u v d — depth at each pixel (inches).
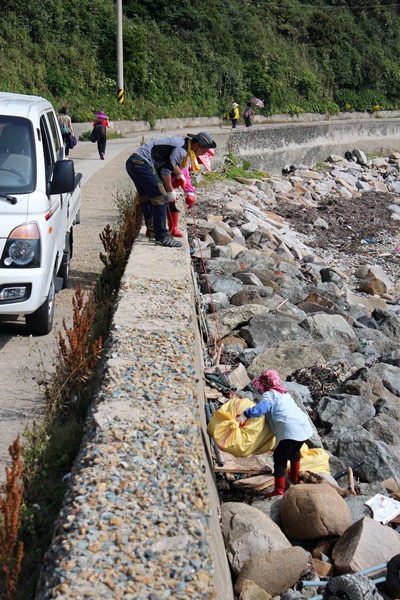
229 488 245.9
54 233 314.5
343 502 225.5
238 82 1972.2
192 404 201.9
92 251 464.8
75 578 130.2
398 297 701.9
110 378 213.6
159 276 320.5
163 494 157.9
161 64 1764.3
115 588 128.3
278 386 246.7
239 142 1251.2
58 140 384.5
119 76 1489.9
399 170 1641.2
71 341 247.8
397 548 214.2
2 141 305.4
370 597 183.9
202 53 1923.0
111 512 149.6
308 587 199.5
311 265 735.7
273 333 408.5
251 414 240.5
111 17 1670.8
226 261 557.3
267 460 263.1
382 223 1049.5
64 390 240.5
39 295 288.8
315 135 1536.7
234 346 391.2
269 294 502.6
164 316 269.7
